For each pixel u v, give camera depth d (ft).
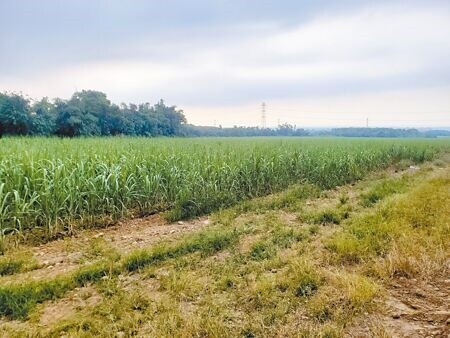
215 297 12.23
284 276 13.53
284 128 311.06
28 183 19.81
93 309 11.38
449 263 14.85
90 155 26.84
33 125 111.55
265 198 29.19
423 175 45.55
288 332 9.98
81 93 145.59
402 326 10.46
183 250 16.74
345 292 12.03
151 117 179.11
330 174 39.24
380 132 307.99
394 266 14.21
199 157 30.99
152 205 24.95
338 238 17.56
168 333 9.91
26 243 17.79
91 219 20.86
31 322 10.78
